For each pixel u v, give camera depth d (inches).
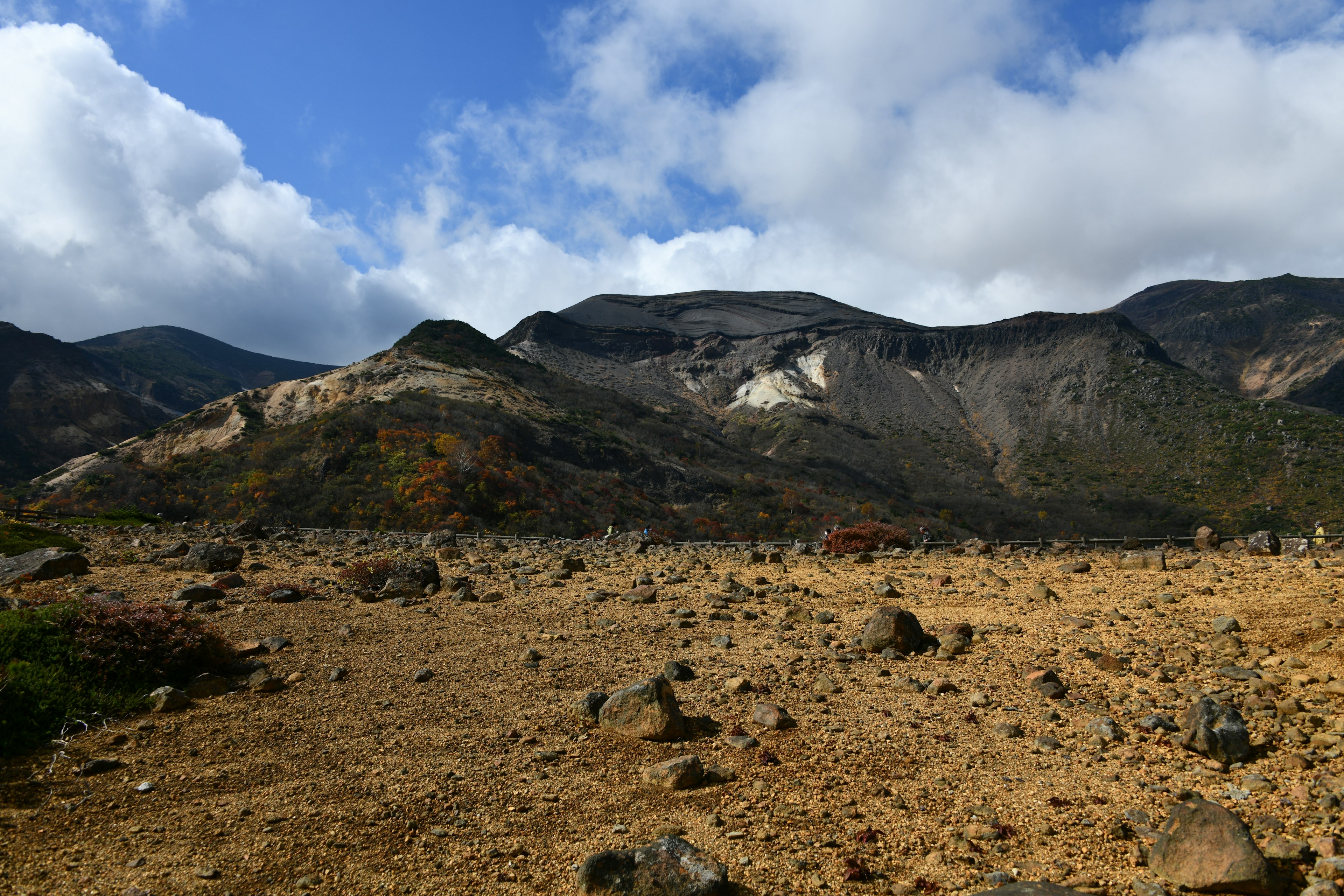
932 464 6875.0
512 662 322.7
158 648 282.5
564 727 245.6
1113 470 6456.7
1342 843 150.3
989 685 279.6
